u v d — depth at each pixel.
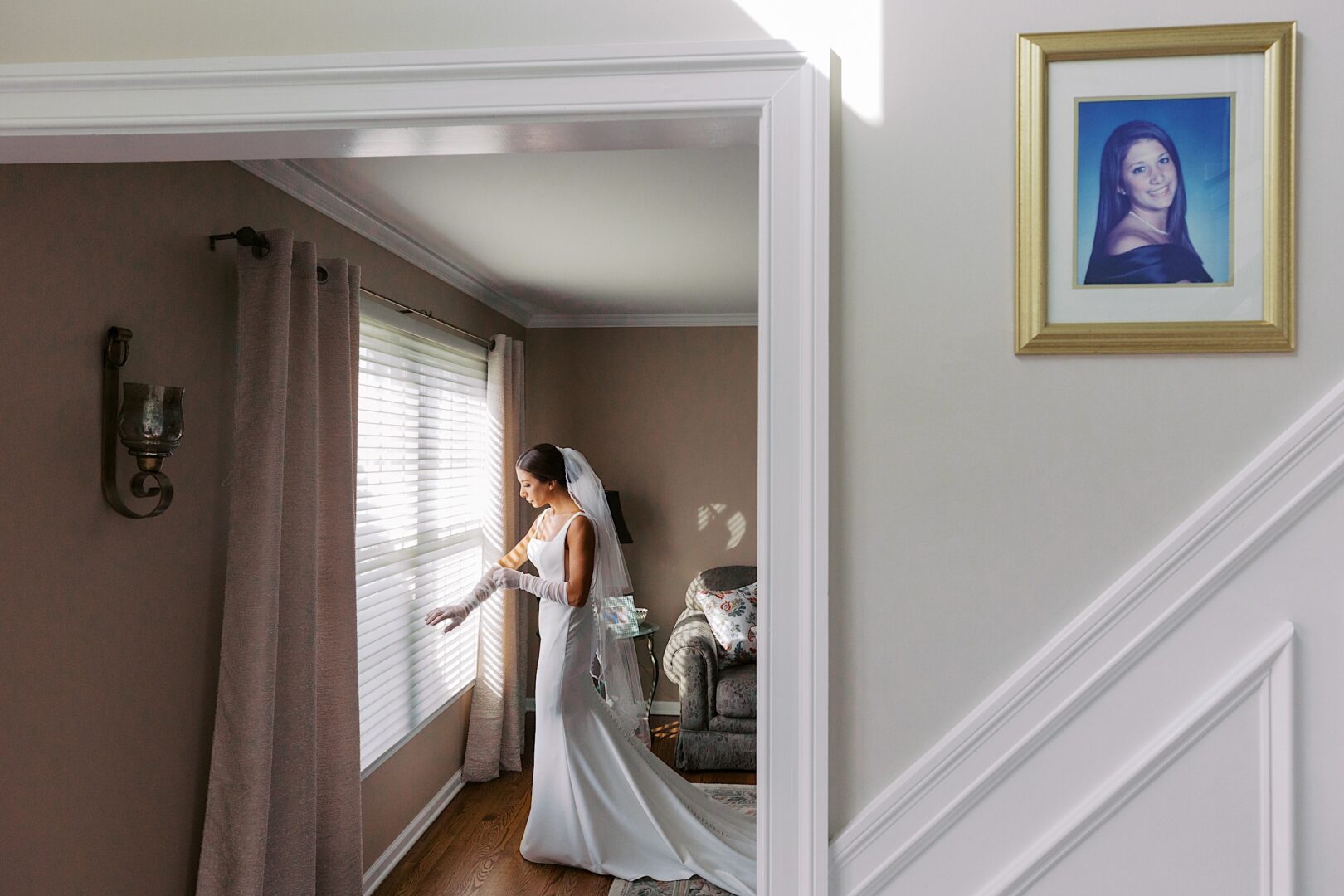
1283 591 1.06
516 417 4.89
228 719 2.21
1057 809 1.08
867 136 1.11
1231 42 1.05
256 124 1.15
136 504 2.03
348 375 2.73
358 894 2.77
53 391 1.77
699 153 2.53
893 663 1.09
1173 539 1.06
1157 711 1.07
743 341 5.59
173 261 2.14
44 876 1.75
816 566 1.08
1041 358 1.09
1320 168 1.06
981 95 1.10
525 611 4.92
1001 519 1.09
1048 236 1.08
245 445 2.26
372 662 3.30
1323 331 1.06
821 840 1.08
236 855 2.18
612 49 1.11
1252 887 1.05
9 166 1.66
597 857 3.36
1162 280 1.06
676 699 5.57
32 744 1.72
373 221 3.22
